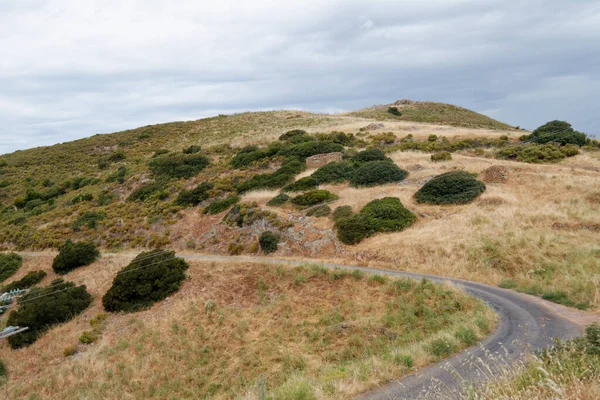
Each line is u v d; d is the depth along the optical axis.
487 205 26.58
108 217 41.44
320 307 18.58
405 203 28.78
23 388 16.81
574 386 5.39
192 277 23.34
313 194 31.84
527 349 8.52
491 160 37.00
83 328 20.92
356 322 16.33
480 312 13.36
